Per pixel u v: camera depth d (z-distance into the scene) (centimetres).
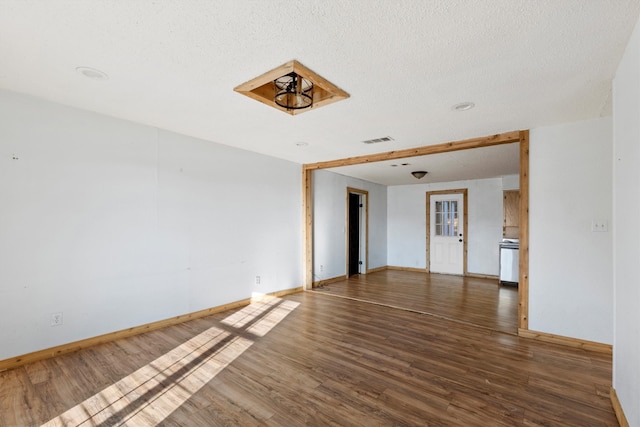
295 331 342
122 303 319
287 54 194
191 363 264
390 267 823
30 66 212
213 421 189
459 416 195
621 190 193
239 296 438
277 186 499
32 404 205
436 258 754
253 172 459
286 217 516
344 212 661
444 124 325
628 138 179
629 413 172
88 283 296
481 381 238
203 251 393
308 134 367
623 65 190
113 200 314
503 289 568
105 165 309
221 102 272
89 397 213
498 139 358
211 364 262
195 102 273
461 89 242
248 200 451
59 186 280
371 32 171
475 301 479
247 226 450
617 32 168
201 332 337
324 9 152
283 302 464
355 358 276
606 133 298
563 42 178
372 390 224
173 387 226
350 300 481
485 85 235
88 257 296
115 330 313
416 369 257
